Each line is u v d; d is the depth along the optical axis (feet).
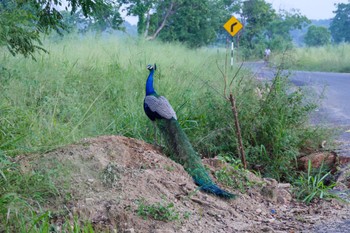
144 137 30.22
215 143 31.58
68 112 29.40
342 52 128.77
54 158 20.27
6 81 29.99
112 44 54.49
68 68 39.14
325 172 29.19
